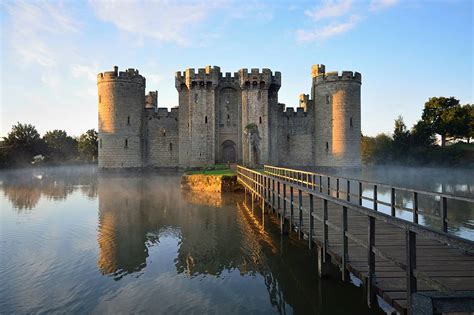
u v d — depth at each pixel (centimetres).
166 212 2133
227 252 1343
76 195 2938
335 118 5203
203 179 3253
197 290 1006
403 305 550
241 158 5275
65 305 914
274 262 1220
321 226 1150
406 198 2722
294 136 5578
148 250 1384
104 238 1557
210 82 5128
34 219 1967
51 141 9475
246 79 5172
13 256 1307
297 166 5553
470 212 2042
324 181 4084
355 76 5244
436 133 6869
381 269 721
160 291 1002
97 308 898
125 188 3444
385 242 912
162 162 5572
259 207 2248
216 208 2253
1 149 6538
